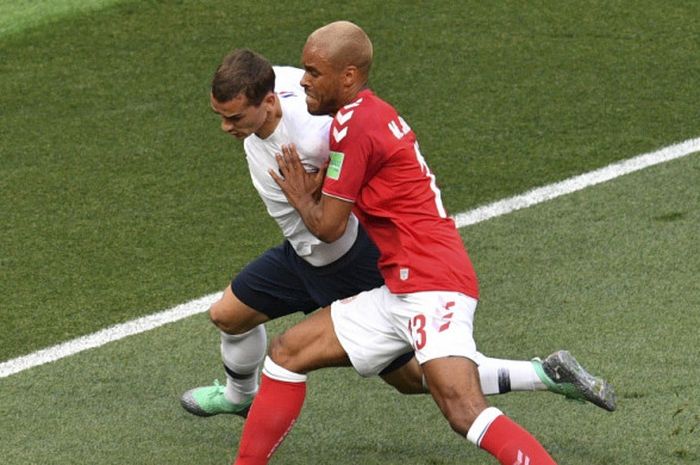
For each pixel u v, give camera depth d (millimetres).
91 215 25547
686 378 18984
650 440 17547
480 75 30594
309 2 34312
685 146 27156
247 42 32469
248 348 17828
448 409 14969
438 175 26547
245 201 25859
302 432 18281
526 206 25109
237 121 15828
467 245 23750
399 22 33188
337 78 15422
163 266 23656
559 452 17453
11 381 20109
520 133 28078
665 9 33406
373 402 18922
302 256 17141
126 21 33688
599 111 28875
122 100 30188
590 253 23109
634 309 21109
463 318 15281
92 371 20312
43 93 30672
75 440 18406
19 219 25500
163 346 21000
